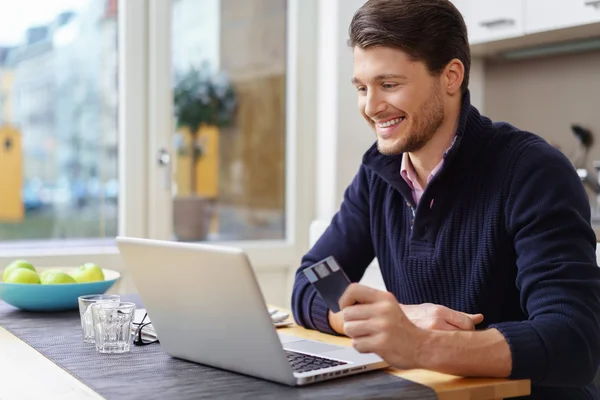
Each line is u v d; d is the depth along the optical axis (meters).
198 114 3.29
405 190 1.58
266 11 3.43
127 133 3.12
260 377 1.20
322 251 1.75
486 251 1.48
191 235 3.30
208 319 1.23
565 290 1.27
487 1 2.87
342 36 3.35
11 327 1.63
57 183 3.06
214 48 3.32
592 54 2.99
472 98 3.44
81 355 1.37
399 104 1.44
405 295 1.65
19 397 1.11
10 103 2.96
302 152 3.49
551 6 2.62
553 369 1.20
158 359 1.35
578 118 3.05
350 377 1.21
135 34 3.11
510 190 1.45
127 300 1.97
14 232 3.00
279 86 3.48
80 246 3.10
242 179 3.41
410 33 1.42
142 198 3.16
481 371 1.18
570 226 1.35
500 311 1.51
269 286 3.46
